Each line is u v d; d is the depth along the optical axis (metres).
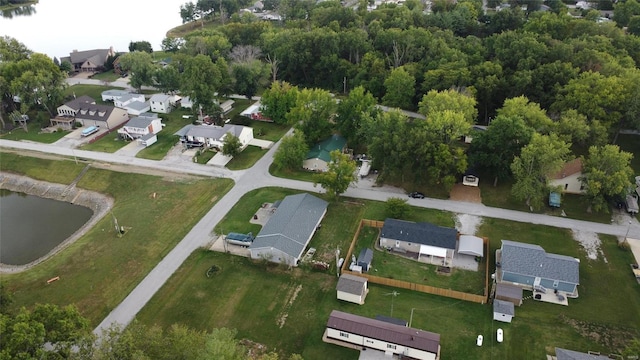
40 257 71.81
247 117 119.31
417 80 120.56
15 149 104.75
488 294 60.47
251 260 67.56
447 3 181.50
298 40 140.50
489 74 110.00
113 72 165.88
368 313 57.94
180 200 83.06
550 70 104.50
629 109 88.31
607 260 65.50
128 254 69.38
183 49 157.00
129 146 104.94
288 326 56.34
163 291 62.16
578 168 79.94
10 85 114.25
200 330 55.81
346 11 171.00
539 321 56.00
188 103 126.56
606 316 56.47
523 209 77.81
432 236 67.69
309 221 72.88
